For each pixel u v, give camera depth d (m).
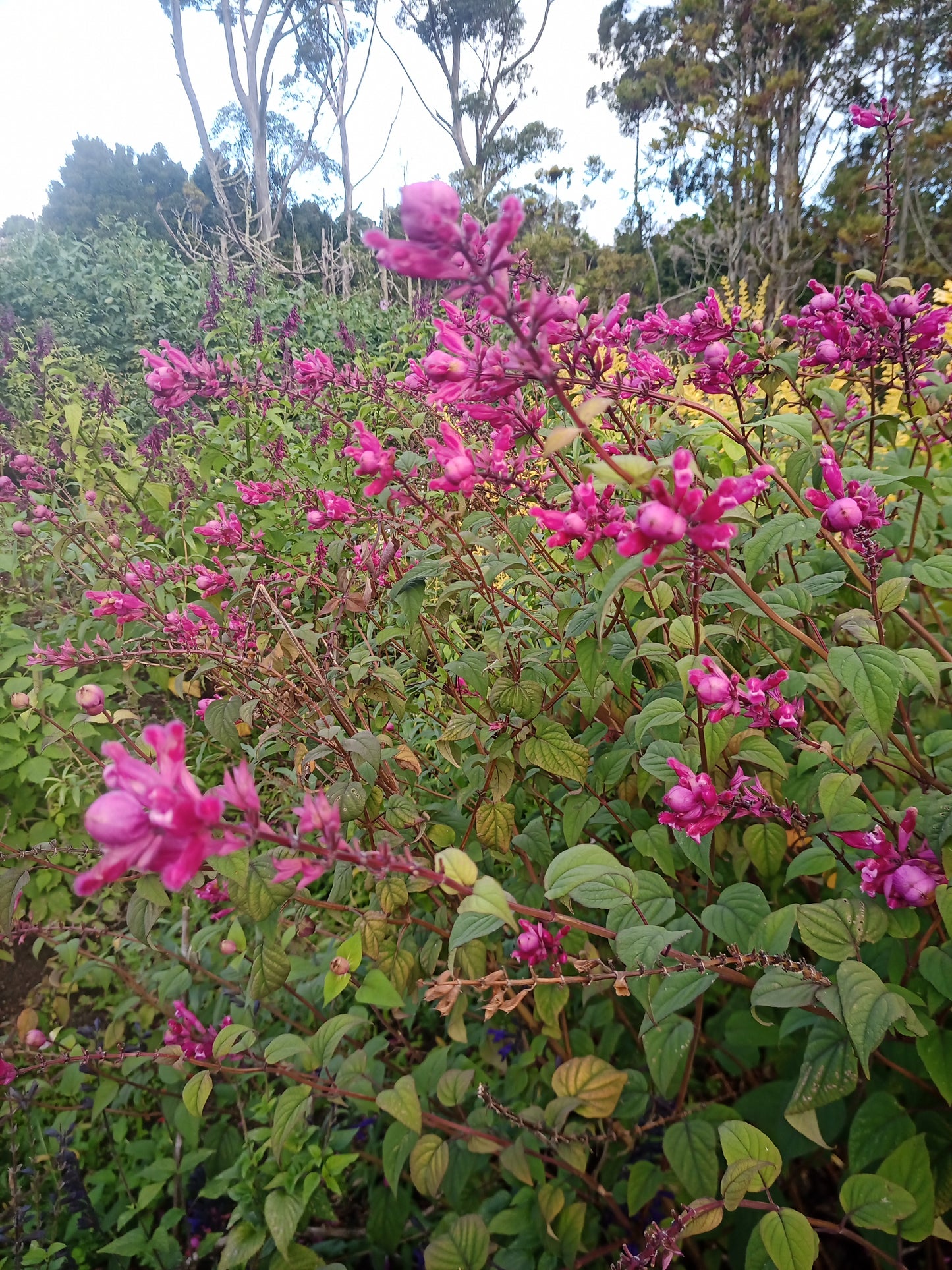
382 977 1.89
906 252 21.28
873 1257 1.68
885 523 1.61
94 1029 3.06
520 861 2.32
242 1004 2.61
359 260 23.41
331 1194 2.38
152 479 5.93
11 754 4.05
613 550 1.75
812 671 1.83
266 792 3.22
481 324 1.77
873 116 1.98
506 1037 2.32
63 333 14.35
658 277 29.61
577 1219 1.63
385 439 4.96
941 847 1.41
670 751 1.73
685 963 1.37
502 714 2.10
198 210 30.20
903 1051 1.66
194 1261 2.10
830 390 2.15
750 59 24.48
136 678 4.94
